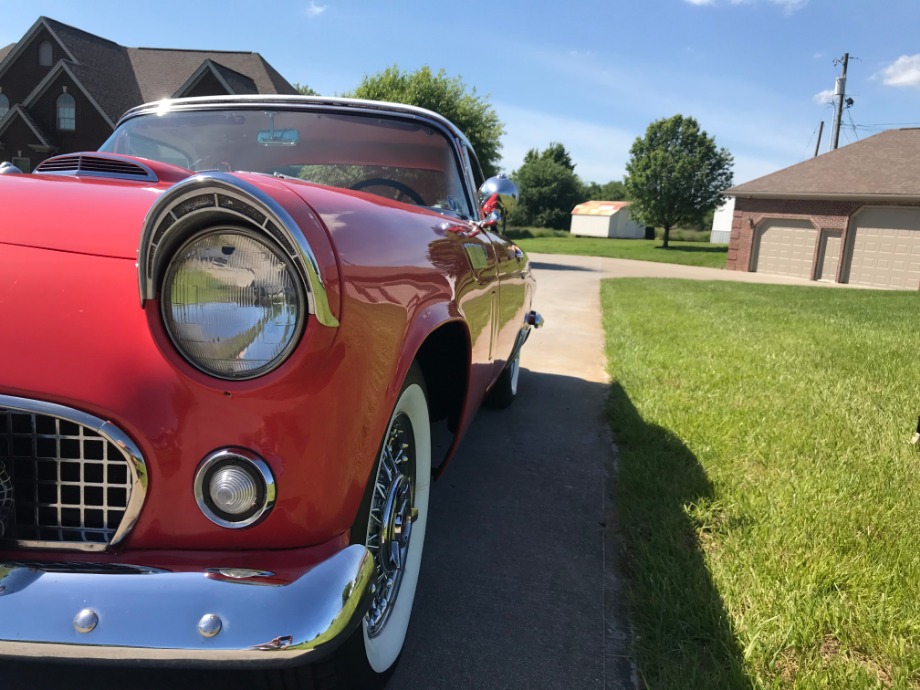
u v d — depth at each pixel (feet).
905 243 70.54
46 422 4.17
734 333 24.86
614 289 45.19
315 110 8.80
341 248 4.17
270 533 4.10
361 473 4.40
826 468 10.77
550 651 6.46
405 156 8.76
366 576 4.08
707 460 11.11
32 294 4.09
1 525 4.16
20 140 77.92
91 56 82.48
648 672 6.09
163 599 3.69
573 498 10.07
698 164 129.08
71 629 3.58
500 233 10.68
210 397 3.92
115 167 5.83
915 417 13.87
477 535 8.79
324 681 4.71
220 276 3.81
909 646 6.33
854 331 26.45
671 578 7.38
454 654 6.36
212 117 8.92
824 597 7.04
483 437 12.80
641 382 16.56
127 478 4.09
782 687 5.85
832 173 78.07
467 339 6.81
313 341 3.83
